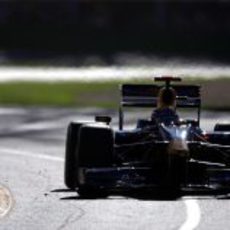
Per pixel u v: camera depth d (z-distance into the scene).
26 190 47.81
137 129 47.41
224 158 47.22
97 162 43.91
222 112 117.75
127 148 47.25
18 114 118.25
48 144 78.00
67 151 46.81
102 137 44.12
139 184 43.81
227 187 43.84
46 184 50.53
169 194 44.75
